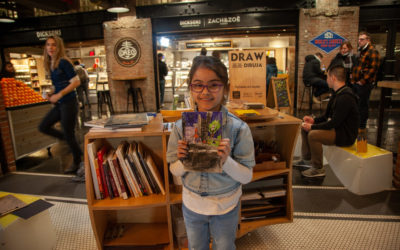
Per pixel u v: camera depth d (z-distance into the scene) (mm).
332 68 2607
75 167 3230
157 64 7504
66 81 2957
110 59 7391
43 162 3648
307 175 2869
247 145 1116
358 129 2525
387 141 3959
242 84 2371
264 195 1827
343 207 2252
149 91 7438
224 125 1087
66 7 7352
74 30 7465
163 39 9961
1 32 7746
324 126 2582
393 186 2596
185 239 1688
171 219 1808
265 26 6555
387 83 2863
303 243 1815
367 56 3732
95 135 1548
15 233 1512
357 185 2387
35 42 7711
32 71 11352
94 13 7254
